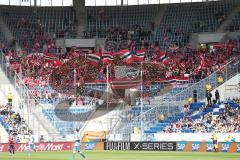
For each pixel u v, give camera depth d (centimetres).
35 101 8806
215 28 10456
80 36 10788
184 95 8688
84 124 8681
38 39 10581
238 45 9750
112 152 7281
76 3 11106
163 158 5872
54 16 11106
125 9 11162
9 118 8425
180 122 8281
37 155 6600
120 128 8500
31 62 9769
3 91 8944
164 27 10769
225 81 8706
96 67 9431
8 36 10494
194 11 10850
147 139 8106
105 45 10544
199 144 7581
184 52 9988
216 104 8406
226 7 10738
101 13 11138
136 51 9688
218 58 9538
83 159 5441
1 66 9125
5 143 7700
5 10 10919
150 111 8462
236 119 8000
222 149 7431
